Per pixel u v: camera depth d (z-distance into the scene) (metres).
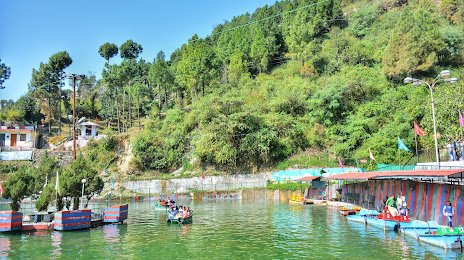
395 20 81.25
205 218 29.39
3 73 81.69
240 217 29.73
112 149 62.66
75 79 32.91
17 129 68.12
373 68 65.75
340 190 41.56
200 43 75.75
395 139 46.84
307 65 72.12
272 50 88.19
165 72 76.06
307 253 15.53
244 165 55.19
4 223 21.33
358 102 57.41
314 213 31.77
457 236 16.02
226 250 16.47
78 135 74.00
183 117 65.06
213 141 54.31
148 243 18.38
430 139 41.91
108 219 26.06
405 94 53.56
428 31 57.38
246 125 53.62
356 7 102.88
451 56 60.66
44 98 92.19
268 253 15.68
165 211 36.31
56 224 22.42
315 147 54.53
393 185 27.05
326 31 91.31
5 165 56.78
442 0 78.44
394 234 20.02
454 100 37.72
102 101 99.62
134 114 96.25
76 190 26.45
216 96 59.53
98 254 15.70
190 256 15.25
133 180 54.88
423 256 14.41
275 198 47.91
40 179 35.84
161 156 58.94
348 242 17.86
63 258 14.93
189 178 54.78
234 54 86.06
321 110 55.94
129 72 74.75
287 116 57.41
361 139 51.66
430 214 21.14
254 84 75.56
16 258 14.88
